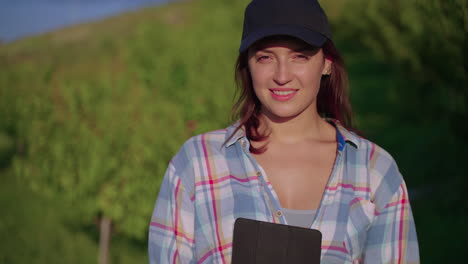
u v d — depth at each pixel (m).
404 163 9.12
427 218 7.27
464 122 5.64
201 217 1.38
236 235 1.33
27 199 8.52
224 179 1.39
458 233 6.66
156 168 5.12
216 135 1.44
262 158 1.41
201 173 1.40
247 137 1.42
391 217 1.38
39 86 5.86
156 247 1.42
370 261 1.38
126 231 5.37
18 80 6.98
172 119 5.14
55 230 7.36
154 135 5.08
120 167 5.15
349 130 1.52
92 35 23.61
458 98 5.32
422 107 9.42
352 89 14.96
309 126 1.44
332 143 1.44
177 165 1.43
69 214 7.39
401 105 10.38
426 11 3.97
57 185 5.36
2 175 10.26
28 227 7.39
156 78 6.22
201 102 5.26
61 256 6.82
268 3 1.32
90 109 5.18
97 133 5.16
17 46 23.50
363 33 9.38
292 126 1.42
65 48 21.94
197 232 1.38
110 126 5.12
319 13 1.34
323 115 1.58
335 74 1.50
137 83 6.27
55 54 21.19
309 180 1.38
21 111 5.77
